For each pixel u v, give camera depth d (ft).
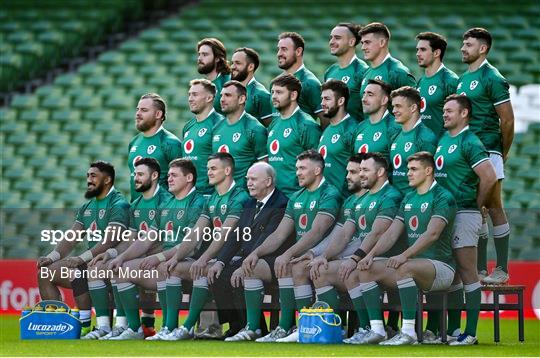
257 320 88.99
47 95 190.49
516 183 164.14
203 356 73.56
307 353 75.92
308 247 87.56
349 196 91.09
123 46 201.05
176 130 177.88
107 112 186.50
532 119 177.37
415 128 87.40
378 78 93.09
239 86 93.25
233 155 93.50
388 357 72.43
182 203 90.79
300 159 87.71
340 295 87.25
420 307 84.79
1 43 200.44
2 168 176.24
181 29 205.67
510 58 187.62
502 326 113.39
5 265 129.29
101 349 80.43
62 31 204.03
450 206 84.12
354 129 90.68
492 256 110.73
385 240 85.25
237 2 213.25
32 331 92.07
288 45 95.66
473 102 91.86
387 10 204.33
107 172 93.09
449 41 193.88
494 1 203.72
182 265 90.22
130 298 91.66
